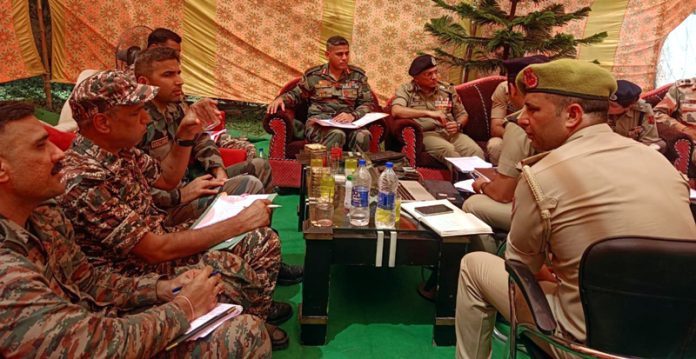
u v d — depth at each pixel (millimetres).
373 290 2521
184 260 1762
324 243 1947
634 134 3271
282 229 3166
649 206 1163
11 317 901
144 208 1690
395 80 5625
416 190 2551
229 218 1772
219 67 5457
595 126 1292
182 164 2189
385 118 3982
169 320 1155
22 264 945
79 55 5270
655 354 1108
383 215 2053
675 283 1032
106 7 5168
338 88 4051
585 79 1268
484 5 4539
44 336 916
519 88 1399
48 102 5344
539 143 1386
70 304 983
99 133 1481
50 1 5066
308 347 2031
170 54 2215
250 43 5410
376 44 5512
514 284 1383
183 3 5246
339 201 2338
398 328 2203
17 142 1012
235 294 1700
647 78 5695
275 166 3791
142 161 2039
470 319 1655
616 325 1102
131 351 1041
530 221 1282
